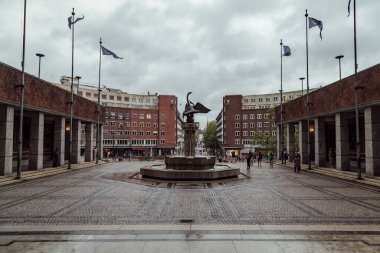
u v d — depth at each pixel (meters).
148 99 99.25
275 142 64.00
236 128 97.50
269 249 6.88
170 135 94.62
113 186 17.67
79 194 14.78
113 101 93.25
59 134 31.27
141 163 43.91
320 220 9.66
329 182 19.92
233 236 7.87
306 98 33.44
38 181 20.22
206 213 10.62
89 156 42.09
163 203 12.46
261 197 14.02
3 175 21.41
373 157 21.20
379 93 19.72
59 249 6.89
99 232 8.23
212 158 22.66
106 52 33.88
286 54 34.75
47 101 27.30
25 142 31.78
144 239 7.60
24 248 6.96
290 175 24.75
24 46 20.62
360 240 7.59
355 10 20.88
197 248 6.92
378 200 13.27
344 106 24.53
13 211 10.91
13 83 21.72
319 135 31.28
